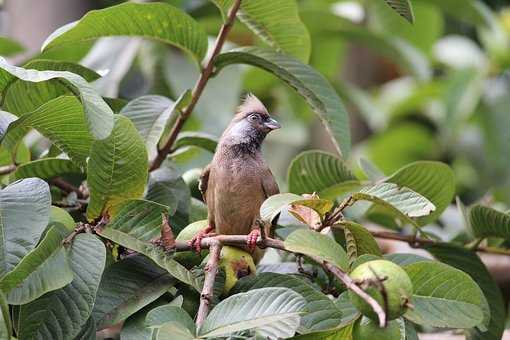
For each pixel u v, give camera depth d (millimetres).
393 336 5629
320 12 14484
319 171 8422
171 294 6551
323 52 15547
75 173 7832
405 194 6070
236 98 12555
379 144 17344
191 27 7938
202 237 6449
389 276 5398
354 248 6387
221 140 8539
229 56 8039
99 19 7566
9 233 5758
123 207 6254
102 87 11516
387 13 15766
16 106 7383
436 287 6031
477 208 7988
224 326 5410
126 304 6258
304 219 6324
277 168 16109
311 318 6102
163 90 13000
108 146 6250
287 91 15203
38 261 5625
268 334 5340
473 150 17000
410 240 8312
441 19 15867
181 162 9391
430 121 17797
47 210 5891
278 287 5793
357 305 5480
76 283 5832
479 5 14266
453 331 9375
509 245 9172
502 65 16469
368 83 18188
